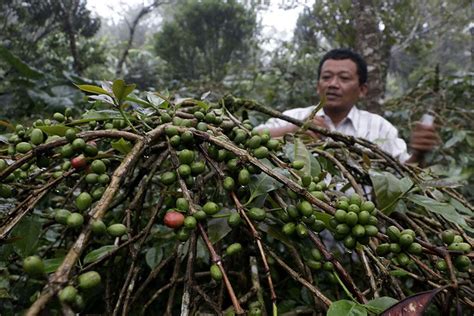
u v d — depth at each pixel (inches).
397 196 45.4
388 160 60.7
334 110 108.7
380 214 40.6
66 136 34.9
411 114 161.3
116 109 41.8
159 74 350.3
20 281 49.4
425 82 179.6
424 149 82.4
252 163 36.3
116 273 49.7
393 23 201.3
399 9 203.0
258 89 201.2
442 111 149.5
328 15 205.2
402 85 358.6
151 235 57.6
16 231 41.2
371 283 37.1
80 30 270.7
